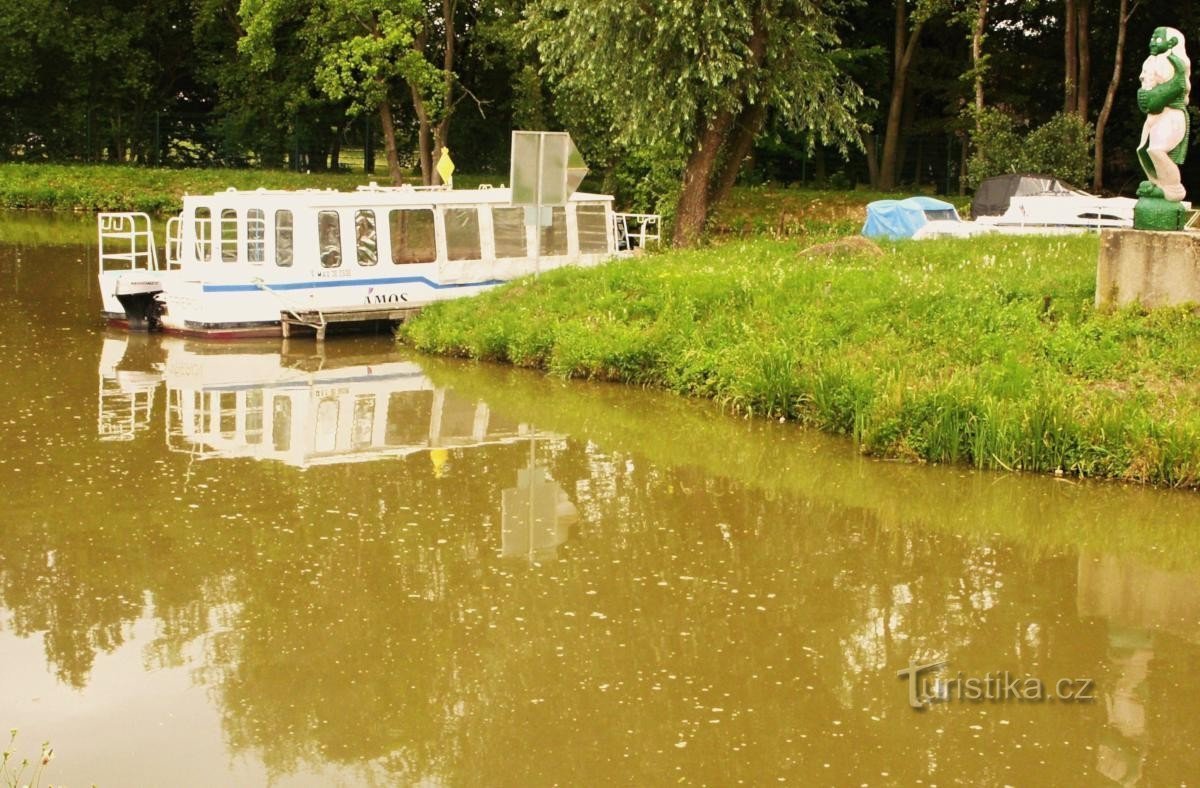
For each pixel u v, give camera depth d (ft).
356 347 64.95
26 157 169.17
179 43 172.24
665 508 39.01
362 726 25.14
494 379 57.31
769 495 40.50
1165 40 50.06
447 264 70.03
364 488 40.29
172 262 84.84
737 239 96.89
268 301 66.28
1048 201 91.97
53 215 138.62
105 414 49.29
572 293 63.26
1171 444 41.34
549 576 32.96
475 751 24.13
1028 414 43.32
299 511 37.76
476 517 37.68
